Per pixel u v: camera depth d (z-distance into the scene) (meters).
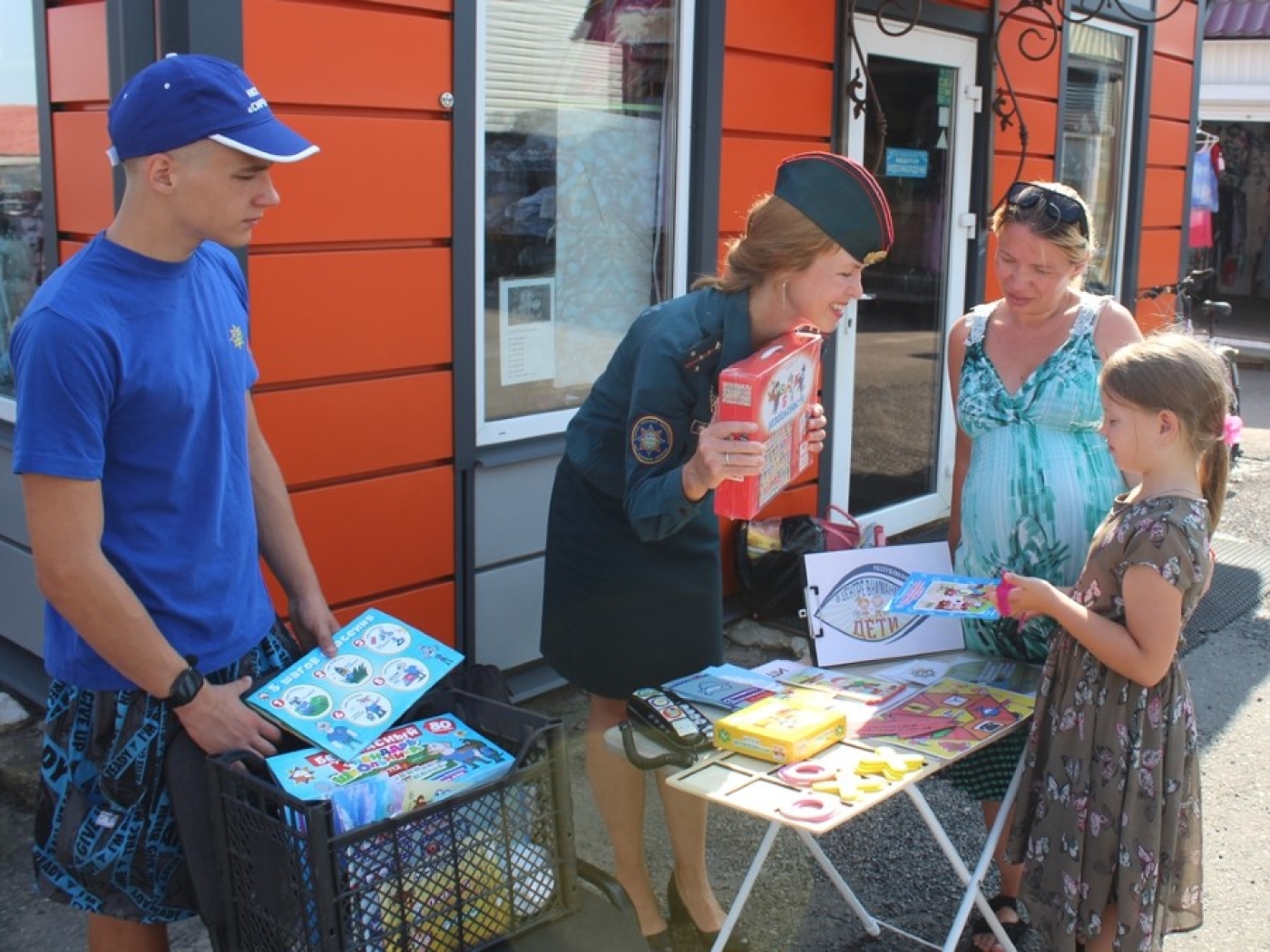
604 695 2.74
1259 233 15.83
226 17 3.13
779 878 3.34
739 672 2.71
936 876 3.37
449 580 3.96
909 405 6.07
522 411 4.20
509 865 2.14
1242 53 12.94
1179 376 2.28
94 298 2.01
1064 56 6.48
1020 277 2.67
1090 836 2.41
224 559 2.25
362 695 2.30
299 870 1.95
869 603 2.83
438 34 3.62
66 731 2.22
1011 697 2.56
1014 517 2.76
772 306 2.32
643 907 2.85
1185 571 2.26
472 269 3.82
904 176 5.71
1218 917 3.21
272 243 3.33
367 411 3.63
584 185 4.27
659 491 2.24
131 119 2.01
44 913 3.08
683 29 4.42
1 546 4.03
